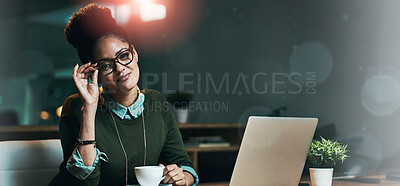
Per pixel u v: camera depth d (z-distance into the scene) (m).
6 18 5.32
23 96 5.18
